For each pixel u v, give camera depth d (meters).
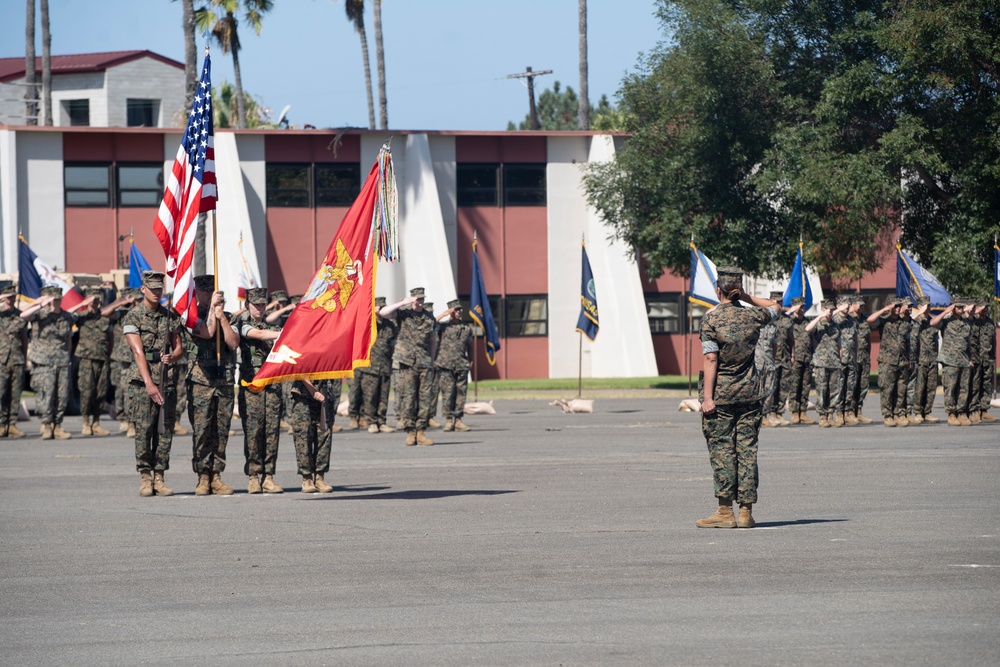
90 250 89.81
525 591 17.89
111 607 17.20
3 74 130.12
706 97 77.19
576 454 38.56
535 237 95.56
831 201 72.56
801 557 20.33
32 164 88.69
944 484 30.14
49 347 46.31
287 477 33.12
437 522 24.53
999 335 79.62
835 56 78.12
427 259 91.06
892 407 49.19
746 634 15.21
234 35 116.12
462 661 14.09
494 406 67.38
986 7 72.31
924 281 55.50
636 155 81.00
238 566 20.09
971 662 13.87
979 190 74.12
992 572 19.00
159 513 26.17
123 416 48.81
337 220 92.38
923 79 73.50
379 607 16.97
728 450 23.44
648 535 22.70
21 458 38.62
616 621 15.98
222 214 88.81
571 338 95.94
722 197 79.38
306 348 28.20
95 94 129.62
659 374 97.25
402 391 43.22
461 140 94.50
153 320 29.42
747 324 23.33
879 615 16.17
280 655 14.47
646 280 97.25
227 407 29.14
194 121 29.20
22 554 21.39
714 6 77.62
